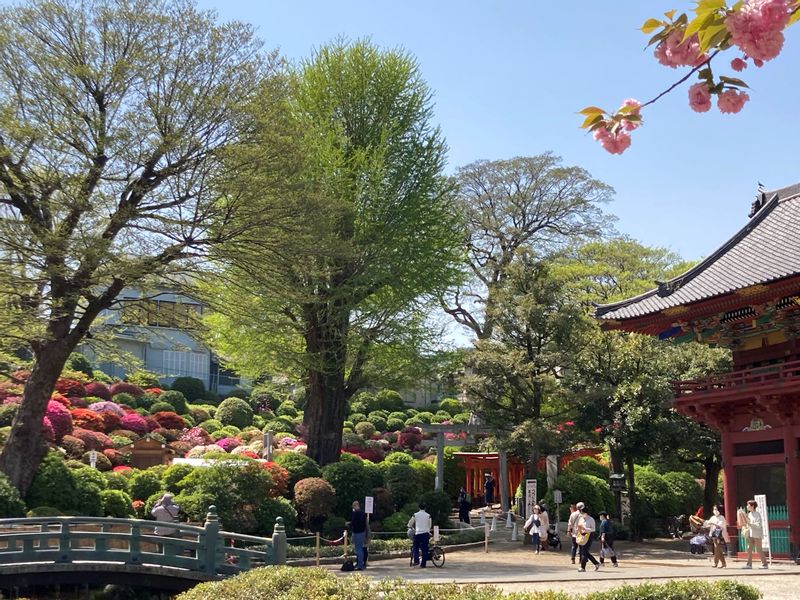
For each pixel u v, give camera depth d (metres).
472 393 37.19
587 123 5.65
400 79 39.22
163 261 26.36
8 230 23.03
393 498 34.91
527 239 61.31
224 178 26.55
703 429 36.97
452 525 36.19
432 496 35.53
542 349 36.69
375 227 35.78
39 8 25.41
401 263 35.97
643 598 11.33
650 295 29.48
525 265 38.12
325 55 39.25
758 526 23.72
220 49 27.23
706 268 28.84
